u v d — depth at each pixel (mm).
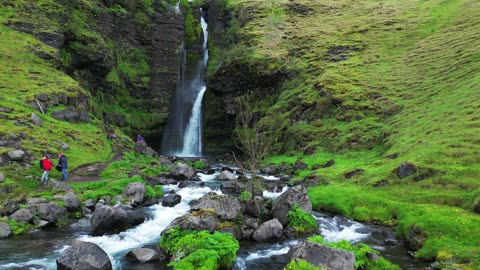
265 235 16391
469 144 23312
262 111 50469
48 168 24031
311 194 23375
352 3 70000
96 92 48500
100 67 47312
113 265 13664
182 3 70625
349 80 43906
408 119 33594
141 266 13547
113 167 30406
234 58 56250
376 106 38688
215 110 57406
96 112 42812
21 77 35781
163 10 63656
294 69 50625
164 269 13266
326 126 40062
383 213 20016
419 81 39781
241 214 17953
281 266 13602
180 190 25969
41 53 40000
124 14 57750
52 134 30750
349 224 19312
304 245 12578
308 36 57500
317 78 47062
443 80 37344
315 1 70000
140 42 59750
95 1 52625
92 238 16812
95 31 49719
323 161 33969
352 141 35625
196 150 59438
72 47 44656
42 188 22984
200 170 36688
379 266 12977
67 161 28281
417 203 19922
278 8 66938
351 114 39250
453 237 15094
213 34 68125
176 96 61688
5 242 16188
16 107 30750
